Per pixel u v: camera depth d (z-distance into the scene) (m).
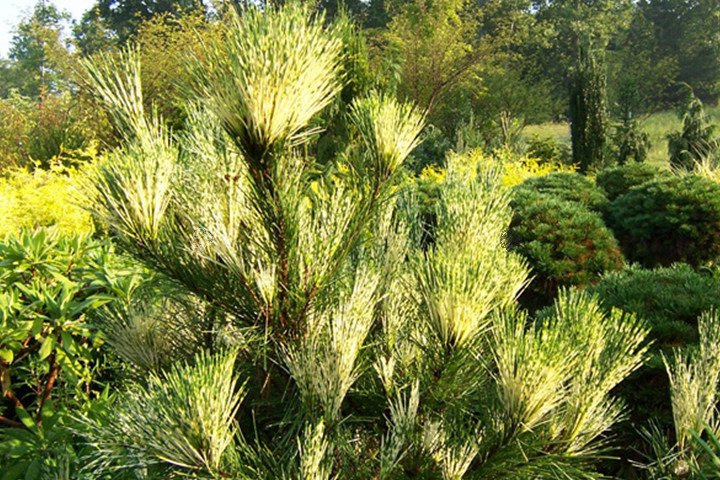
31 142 11.62
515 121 21.98
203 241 1.84
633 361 1.86
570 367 1.72
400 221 2.37
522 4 49.56
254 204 1.70
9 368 2.69
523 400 1.69
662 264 7.62
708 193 7.29
